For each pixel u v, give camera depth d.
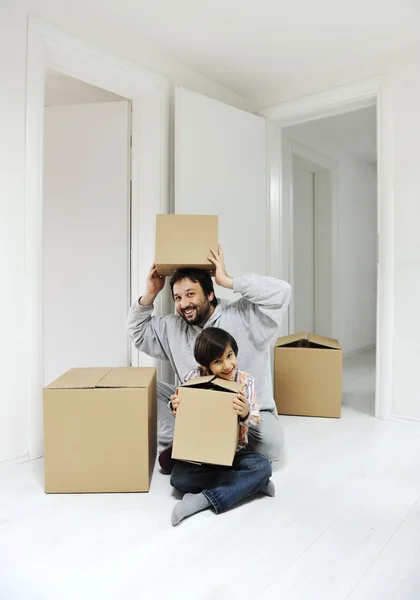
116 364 2.58
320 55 2.47
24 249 1.86
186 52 2.44
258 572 1.12
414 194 2.32
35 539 1.28
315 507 1.45
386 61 2.41
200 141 2.46
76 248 2.61
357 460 1.84
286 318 3.69
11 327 1.83
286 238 3.58
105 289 2.59
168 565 1.15
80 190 2.61
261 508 1.45
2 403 1.80
